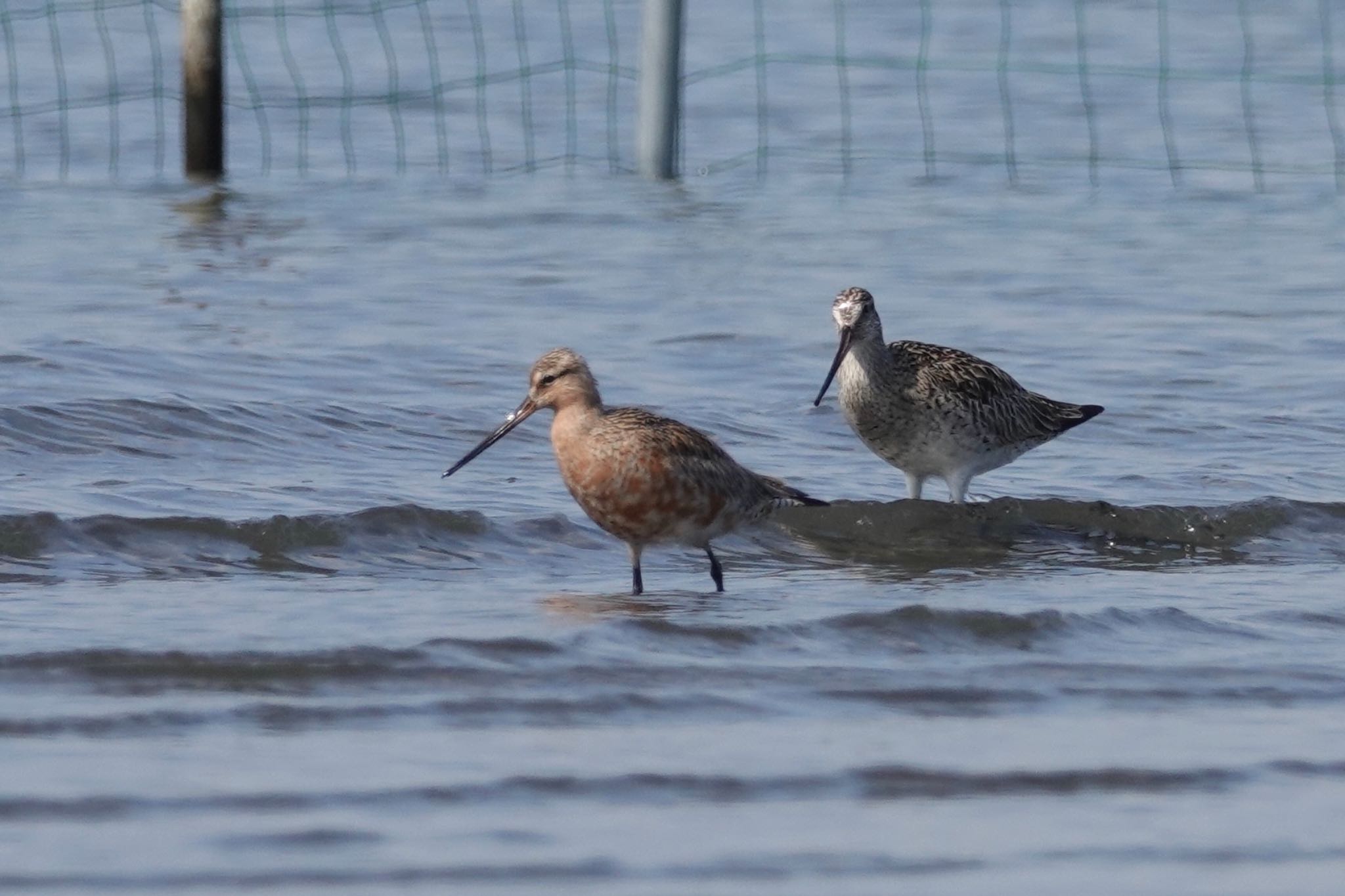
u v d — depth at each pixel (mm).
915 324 20344
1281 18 42062
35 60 34219
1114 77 35906
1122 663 11281
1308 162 29359
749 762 9539
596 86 34406
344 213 24969
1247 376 18828
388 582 12828
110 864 8133
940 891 8203
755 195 26875
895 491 15820
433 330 19484
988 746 9867
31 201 25188
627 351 19125
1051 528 14828
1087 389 18391
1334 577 13578
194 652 10719
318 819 8672
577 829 8688
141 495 14289
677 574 13508
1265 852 8672
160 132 29625
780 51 37188
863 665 11133
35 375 16922
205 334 18766
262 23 38469
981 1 43094
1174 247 23984
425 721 9953
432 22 38781
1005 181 28078
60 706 9898
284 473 15180
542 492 15102
